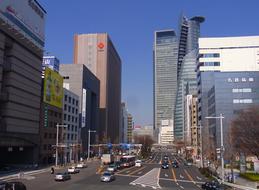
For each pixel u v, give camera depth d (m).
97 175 77.50
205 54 159.38
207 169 88.12
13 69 89.31
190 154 174.50
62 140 125.00
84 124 168.62
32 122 101.19
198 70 168.62
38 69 105.25
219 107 136.62
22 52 94.44
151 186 57.78
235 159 103.00
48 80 114.25
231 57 157.75
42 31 107.62
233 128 88.44
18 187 36.56
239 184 63.91
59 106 126.88
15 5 89.88
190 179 74.44
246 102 136.62
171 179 73.44
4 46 87.06
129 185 58.25
